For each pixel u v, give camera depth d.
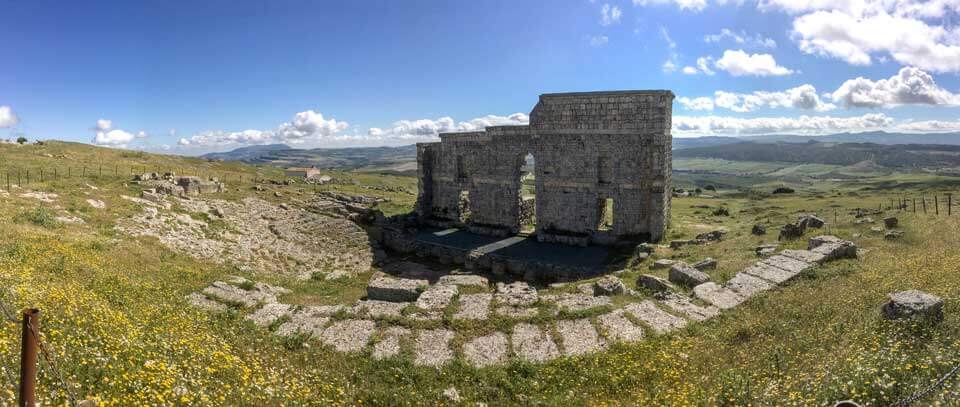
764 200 91.00
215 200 51.16
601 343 18.98
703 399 12.41
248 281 27.83
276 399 12.96
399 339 19.94
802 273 25.95
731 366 15.00
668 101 45.16
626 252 43.28
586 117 47.19
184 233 38.53
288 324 21.45
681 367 15.70
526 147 51.12
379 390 15.56
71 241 27.20
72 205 37.78
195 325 18.02
